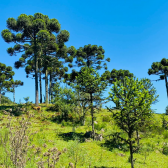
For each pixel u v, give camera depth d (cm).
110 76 4212
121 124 923
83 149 1176
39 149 655
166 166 1083
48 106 2908
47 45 3192
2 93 5181
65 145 1185
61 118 2227
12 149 395
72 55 3872
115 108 938
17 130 419
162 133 1916
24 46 3109
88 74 1614
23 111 2319
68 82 4159
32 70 4106
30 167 642
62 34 3331
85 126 2027
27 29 2862
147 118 902
